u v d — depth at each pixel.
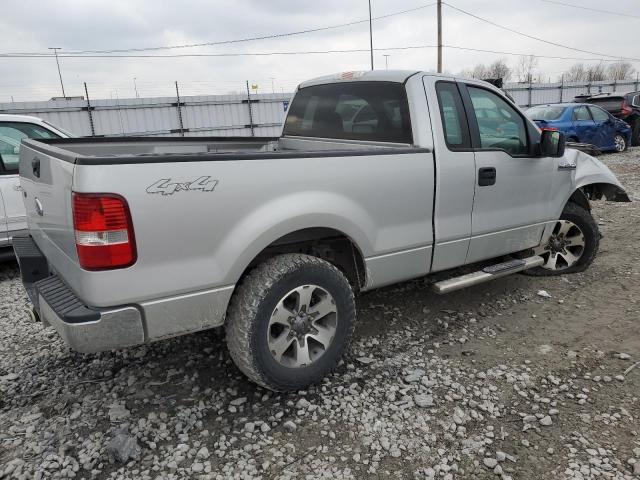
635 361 3.26
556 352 3.42
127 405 2.89
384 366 3.28
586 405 2.82
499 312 4.09
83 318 2.29
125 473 2.37
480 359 3.35
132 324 2.39
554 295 4.40
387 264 3.26
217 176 2.47
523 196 4.02
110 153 4.20
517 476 2.31
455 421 2.71
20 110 17.45
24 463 2.44
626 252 5.52
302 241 3.07
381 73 3.66
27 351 3.59
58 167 2.43
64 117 18.08
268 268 2.75
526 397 2.91
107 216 2.21
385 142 3.59
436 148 3.36
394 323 3.91
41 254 3.09
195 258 2.48
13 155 5.33
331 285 2.93
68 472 2.37
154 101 19.52
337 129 4.07
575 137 13.01
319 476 2.33
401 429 2.65
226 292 2.62
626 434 2.56
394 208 3.18
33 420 2.78
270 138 5.01
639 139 16.62
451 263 3.65
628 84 33.84
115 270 2.28
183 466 2.41
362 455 2.47
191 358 3.41
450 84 3.59
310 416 2.77
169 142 4.51
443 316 4.02
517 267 4.03
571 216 4.63
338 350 3.04
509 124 3.94
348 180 2.93
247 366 2.72
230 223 2.55
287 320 2.82
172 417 2.79
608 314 3.98
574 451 2.46
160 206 2.33
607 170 4.90
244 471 2.37
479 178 3.62
